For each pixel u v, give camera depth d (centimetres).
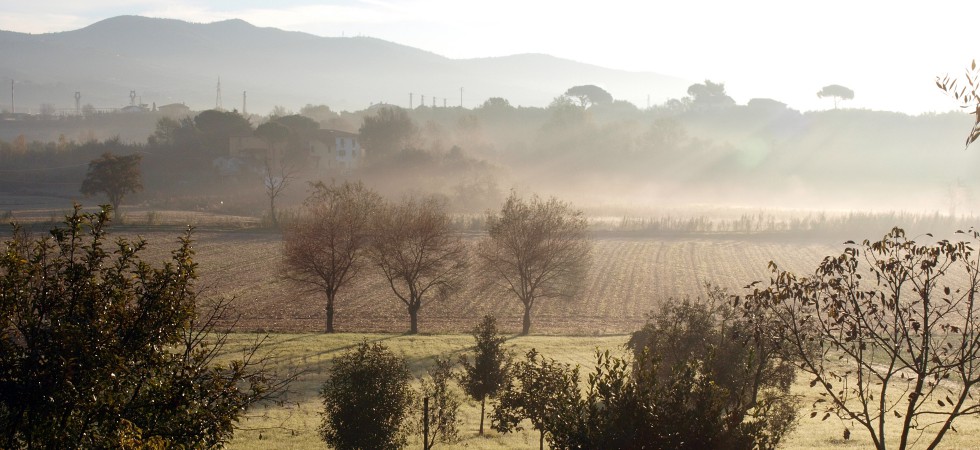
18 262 1200
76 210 1322
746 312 1627
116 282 1279
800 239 9688
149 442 1142
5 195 12619
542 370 2369
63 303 1238
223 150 15025
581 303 6356
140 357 1255
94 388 1174
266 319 5488
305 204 6475
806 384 3669
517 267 5672
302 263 5375
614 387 1420
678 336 2394
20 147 15862
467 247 7938
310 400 3375
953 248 1386
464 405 3481
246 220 9888
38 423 1130
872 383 3644
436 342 4741
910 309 1481
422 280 7125
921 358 1406
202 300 5803
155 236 8444
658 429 1360
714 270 7681
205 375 1305
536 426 2309
